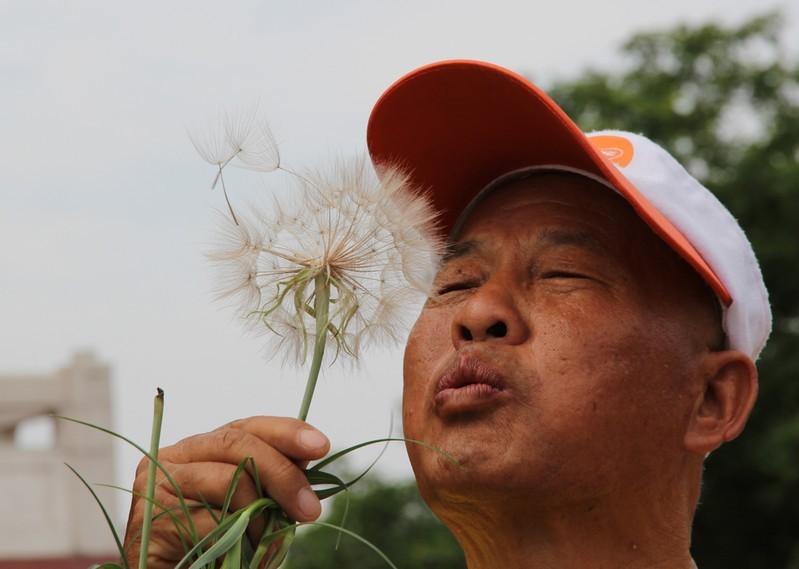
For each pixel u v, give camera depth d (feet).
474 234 7.86
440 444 7.10
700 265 7.36
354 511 45.60
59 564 37.58
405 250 7.07
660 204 7.61
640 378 7.19
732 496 46.21
